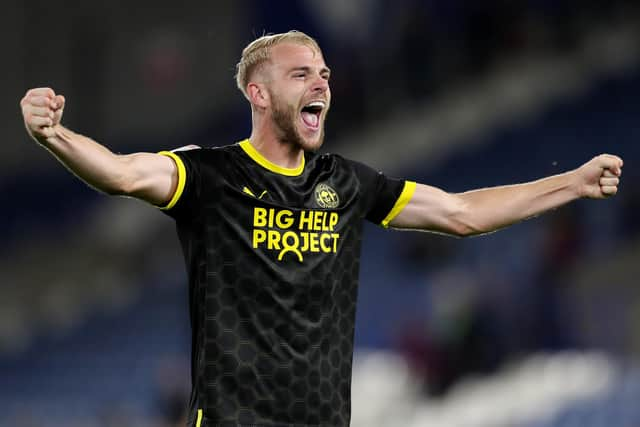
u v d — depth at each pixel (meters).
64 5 80.62
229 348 11.89
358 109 63.31
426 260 53.22
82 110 80.00
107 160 11.41
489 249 51.34
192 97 76.31
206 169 12.17
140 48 78.25
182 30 76.81
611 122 56.25
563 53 61.28
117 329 62.81
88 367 61.19
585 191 13.84
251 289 12.04
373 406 42.81
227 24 75.12
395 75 63.66
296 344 12.05
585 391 37.75
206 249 12.05
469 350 40.88
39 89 10.90
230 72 74.88
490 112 60.62
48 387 61.59
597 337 43.47
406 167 60.72
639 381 37.03
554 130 57.72
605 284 45.06
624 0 61.72
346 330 12.53
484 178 57.94
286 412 11.91
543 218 50.25
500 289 44.69
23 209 77.31
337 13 61.19
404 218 13.52
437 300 44.56
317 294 12.26
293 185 12.51
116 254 69.81
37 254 74.00
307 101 12.51
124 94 78.81
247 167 12.41
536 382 39.53
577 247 46.53
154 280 64.94
